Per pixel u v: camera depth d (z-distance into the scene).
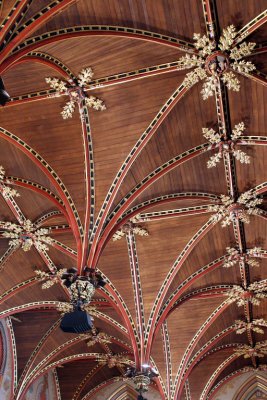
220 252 22.28
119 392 31.28
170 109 16.59
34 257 22.34
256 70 15.57
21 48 13.00
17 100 16.31
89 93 16.31
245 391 30.14
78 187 18.27
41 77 15.79
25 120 17.06
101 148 17.58
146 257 21.86
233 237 21.61
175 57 15.37
